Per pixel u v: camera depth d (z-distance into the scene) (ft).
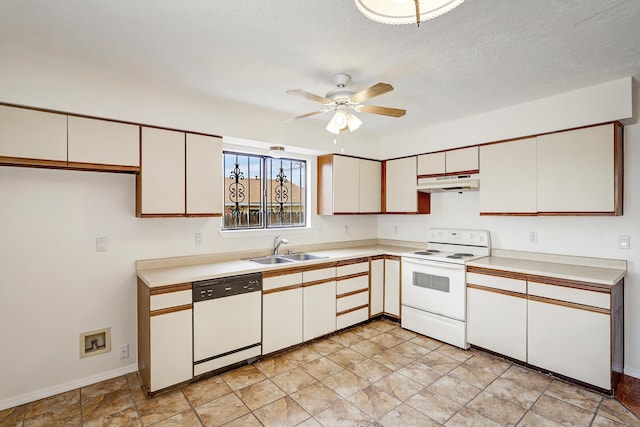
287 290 10.13
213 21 5.69
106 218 8.64
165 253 9.61
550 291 8.57
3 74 6.81
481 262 10.19
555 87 8.84
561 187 9.24
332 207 12.85
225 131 10.09
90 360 8.43
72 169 7.98
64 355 8.07
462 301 10.37
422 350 10.31
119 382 8.48
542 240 10.42
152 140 8.57
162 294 7.77
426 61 7.26
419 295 11.68
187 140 9.16
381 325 12.60
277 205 12.76
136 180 8.84
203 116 9.63
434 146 12.69
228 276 8.86
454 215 12.87
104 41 6.37
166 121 8.95
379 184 14.61
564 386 8.16
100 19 5.62
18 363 7.53
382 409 7.25
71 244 8.16
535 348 8.85
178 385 8.10
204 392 7.93
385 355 9.96
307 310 10.65
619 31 6.04
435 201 13.52
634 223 8.73
